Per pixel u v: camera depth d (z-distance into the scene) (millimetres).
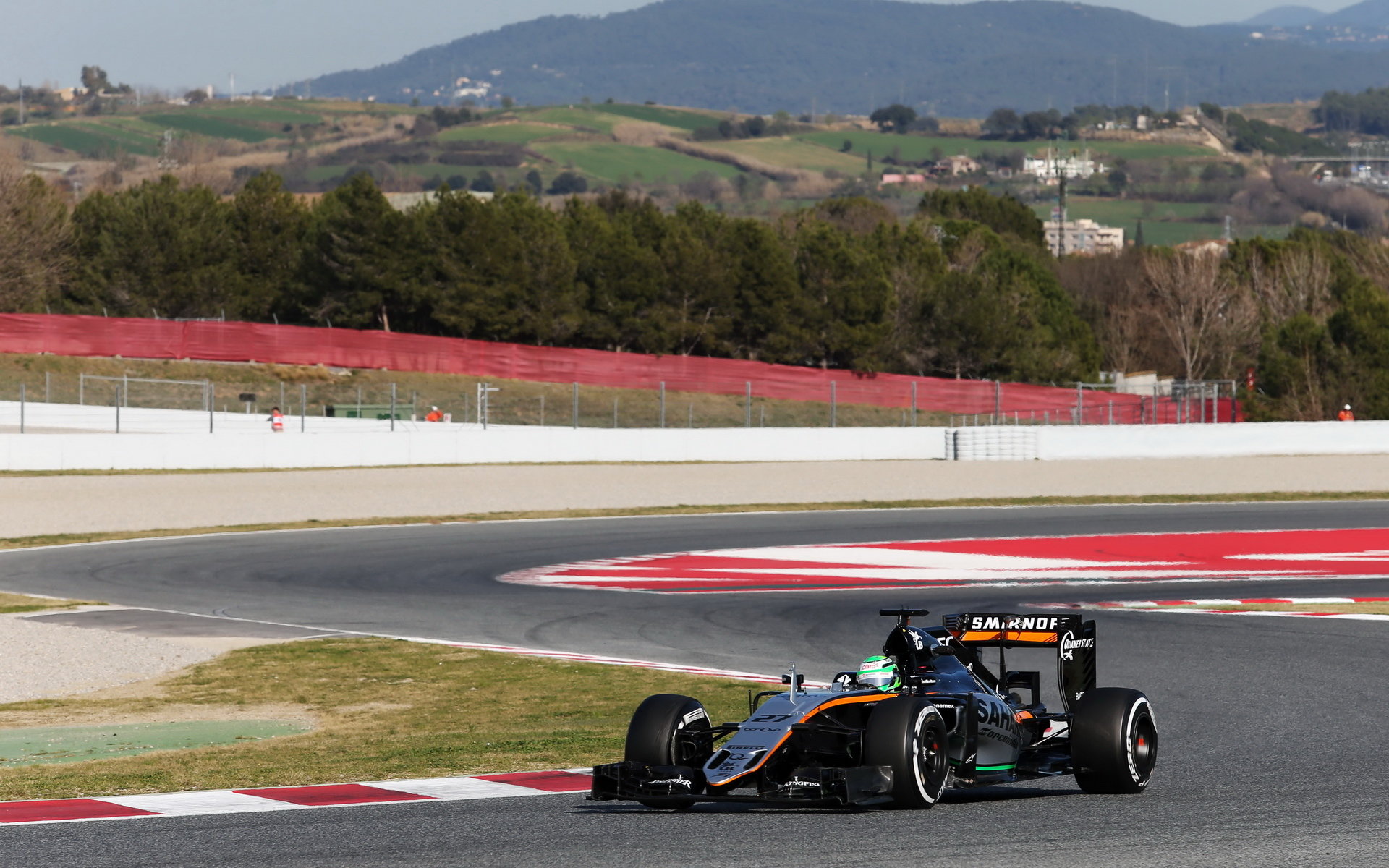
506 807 37594
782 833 33656
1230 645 69688
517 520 136000
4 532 124188
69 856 31906
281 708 57562
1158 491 157625
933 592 90938
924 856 31359
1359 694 56656
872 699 36344
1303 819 35469
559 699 58281
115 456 157500
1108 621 77688
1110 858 31188
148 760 46188
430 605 87438
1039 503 148875
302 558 110125
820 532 126312
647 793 34625
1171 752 45844
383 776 42469
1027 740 40031
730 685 60344
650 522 134625
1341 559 106625
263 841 33438
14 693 61250
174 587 95438
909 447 186250
